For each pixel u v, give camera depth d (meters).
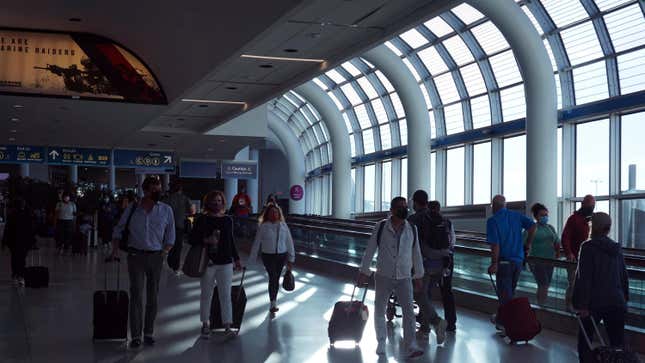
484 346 9.62
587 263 7.30
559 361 8.72
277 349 9.27
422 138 31.67
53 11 14.09
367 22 15.40
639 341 9.42
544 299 11.38
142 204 9.34
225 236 9.92
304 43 17.44
